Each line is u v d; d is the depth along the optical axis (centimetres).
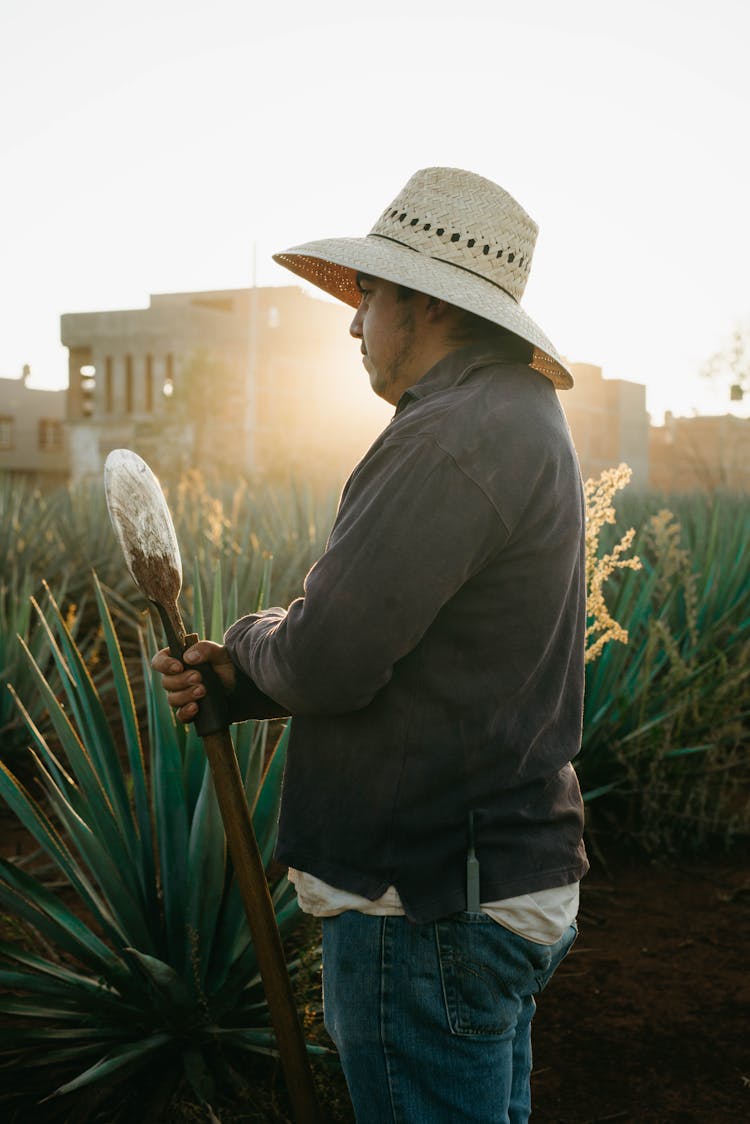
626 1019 313
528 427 166
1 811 482
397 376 185
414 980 165
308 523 912
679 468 3534
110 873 269
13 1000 274
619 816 478
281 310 5259
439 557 156
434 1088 167
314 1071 258
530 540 165
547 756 174
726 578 605
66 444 6862
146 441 3884
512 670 166
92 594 858
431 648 165
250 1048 266
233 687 184
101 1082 261
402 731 165
